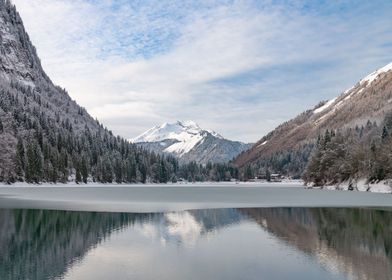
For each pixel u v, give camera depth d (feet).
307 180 488.44
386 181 333.83
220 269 73.00
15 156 514.27
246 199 257.55
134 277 68.28
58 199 258.98
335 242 98.73
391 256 82.99
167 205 206.90
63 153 570.05
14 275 69.56
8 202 229.45
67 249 91.35
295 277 67.92
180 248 91.71
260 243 97.40
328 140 442.91
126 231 115.96
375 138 413.80
